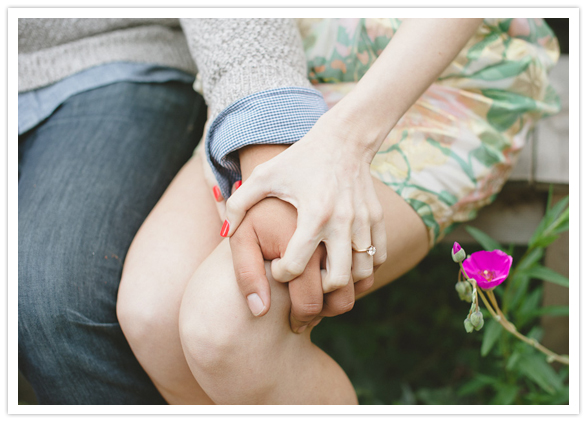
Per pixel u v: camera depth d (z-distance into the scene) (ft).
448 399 3.71
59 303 2.31
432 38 1.98
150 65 3.22
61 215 2.56
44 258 2.40
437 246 4.74
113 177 2.79
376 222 1.94
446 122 2.52
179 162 3.13
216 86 2.26
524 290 2.84
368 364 4.11
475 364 3.95
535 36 2.62
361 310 4.54
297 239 1.75
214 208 2.50
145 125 3.07
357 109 1.90
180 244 2.35
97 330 2.36
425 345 4.26
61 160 2.83
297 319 1.89
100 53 3.13
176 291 2.23
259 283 1.80
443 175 2.48
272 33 2.27
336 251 1.80
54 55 3.09
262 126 2.00
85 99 3.11
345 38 2.51
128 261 2.43
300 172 1.83
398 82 1.94
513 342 2.95
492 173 2.67
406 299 4.55
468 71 2.51
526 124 2.80
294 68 2.26
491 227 3.40
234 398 1.98
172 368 2.27
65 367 2.36
